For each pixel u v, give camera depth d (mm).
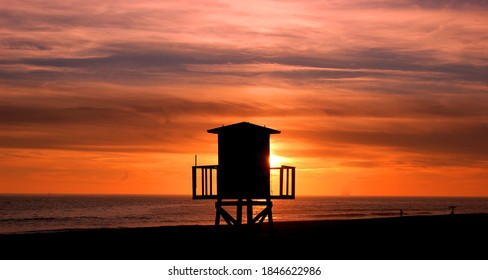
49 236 39469
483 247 32125
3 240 36406
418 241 34656
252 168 30781
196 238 36156
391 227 47969
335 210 152500
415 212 135500
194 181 31766
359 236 37875
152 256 28359
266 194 31062
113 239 36594
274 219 91625
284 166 31453
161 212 130625
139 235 39750
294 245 31672
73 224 81688
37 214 118000
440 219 62188
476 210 157250
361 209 161875
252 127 31016
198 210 144625
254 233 33312
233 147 30953
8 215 112750
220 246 31172
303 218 97500
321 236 37500
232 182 30812
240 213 32406
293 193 31312
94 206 173125
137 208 157875
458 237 37656
